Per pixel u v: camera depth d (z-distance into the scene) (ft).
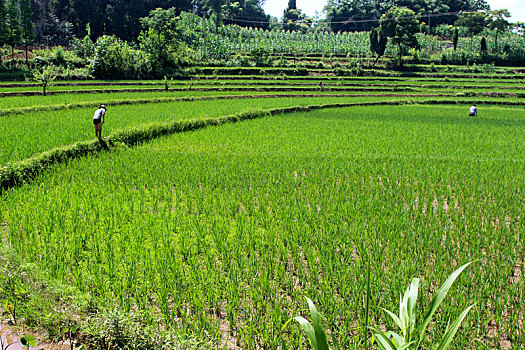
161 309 18.62
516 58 270.26
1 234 26.14
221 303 20.26
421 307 18.48
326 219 31.09
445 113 111.75
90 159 49.42
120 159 49.65
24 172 40.34
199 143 61.05
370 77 213.46
